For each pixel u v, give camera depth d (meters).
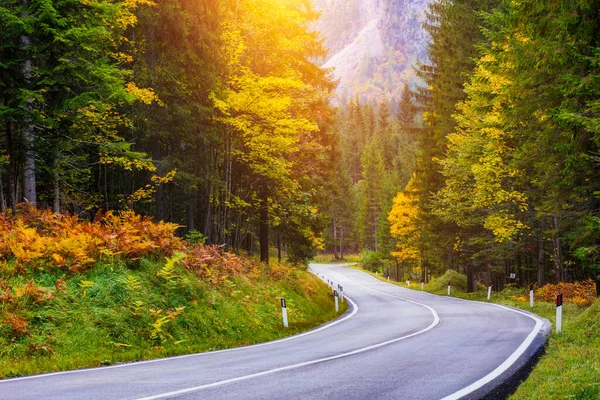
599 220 13.89
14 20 12.90
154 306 12.41
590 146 13.55
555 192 16.36
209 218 21.44
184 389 6.28
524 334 11.84
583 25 12.34
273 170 21.77
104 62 15.16
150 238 15.30
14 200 14.64
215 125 20.70
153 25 17.25
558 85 13.12
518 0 13.43
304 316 19.64
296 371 7.62
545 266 34.62
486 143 22.50
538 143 15.23
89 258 12.60
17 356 9.11
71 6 14.41
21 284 10.94
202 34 18.17
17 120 13.80
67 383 6.95
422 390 6.30
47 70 14.08
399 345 10.72
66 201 20.52
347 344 11.27
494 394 6.25
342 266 83.69
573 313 17.25
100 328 10.79
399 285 49.50
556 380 6.72
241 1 21.94
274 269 23.03
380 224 79.19
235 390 6.24
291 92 22.62
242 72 21.03
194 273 15.53
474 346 10.21
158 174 18.52
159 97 18.00
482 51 17.27
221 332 13.22
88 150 19.97
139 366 8.66
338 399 5.80
